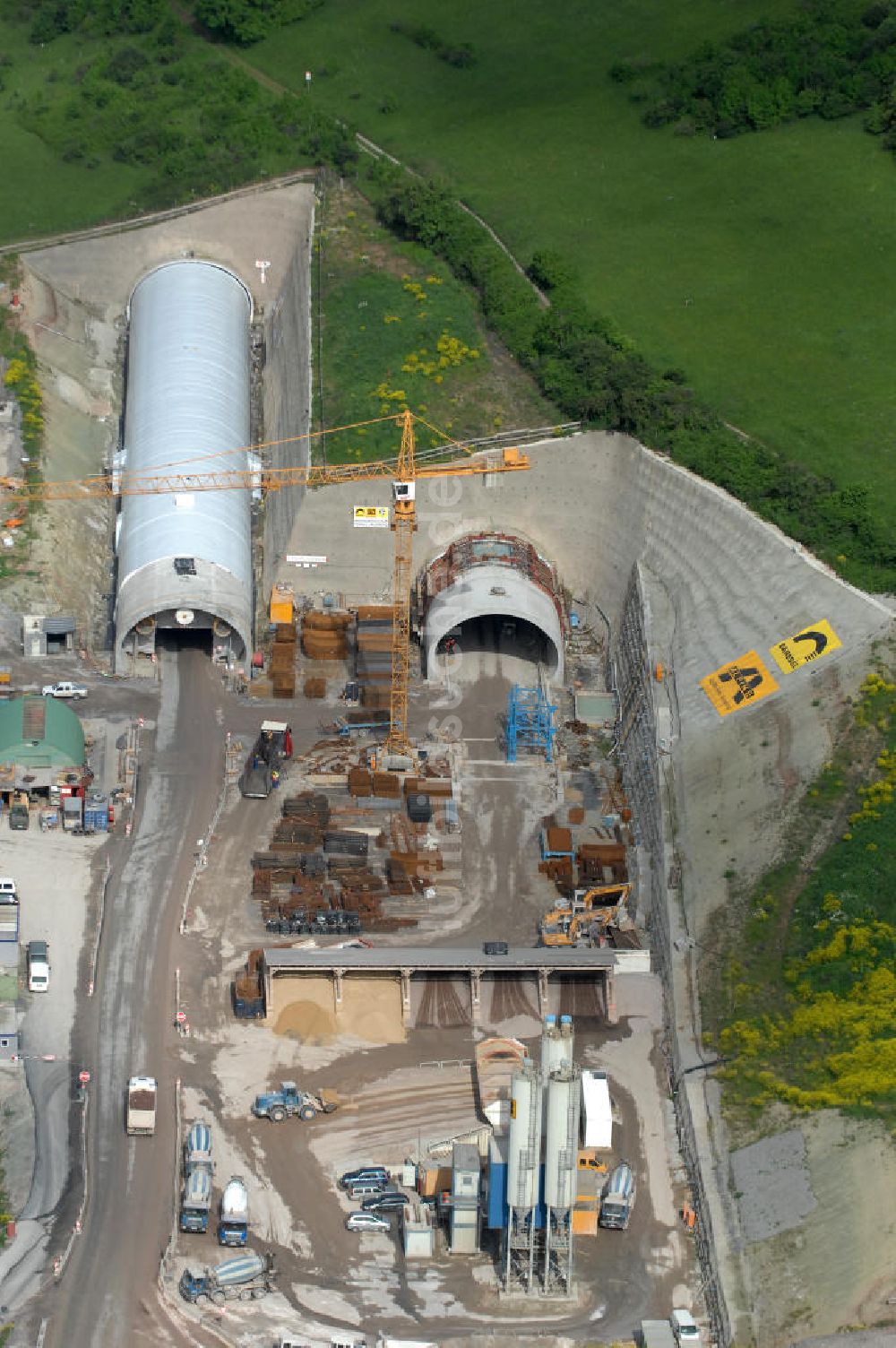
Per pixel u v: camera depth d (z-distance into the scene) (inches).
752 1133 6998.0
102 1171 6948.8
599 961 7588.6
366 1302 6609.3
